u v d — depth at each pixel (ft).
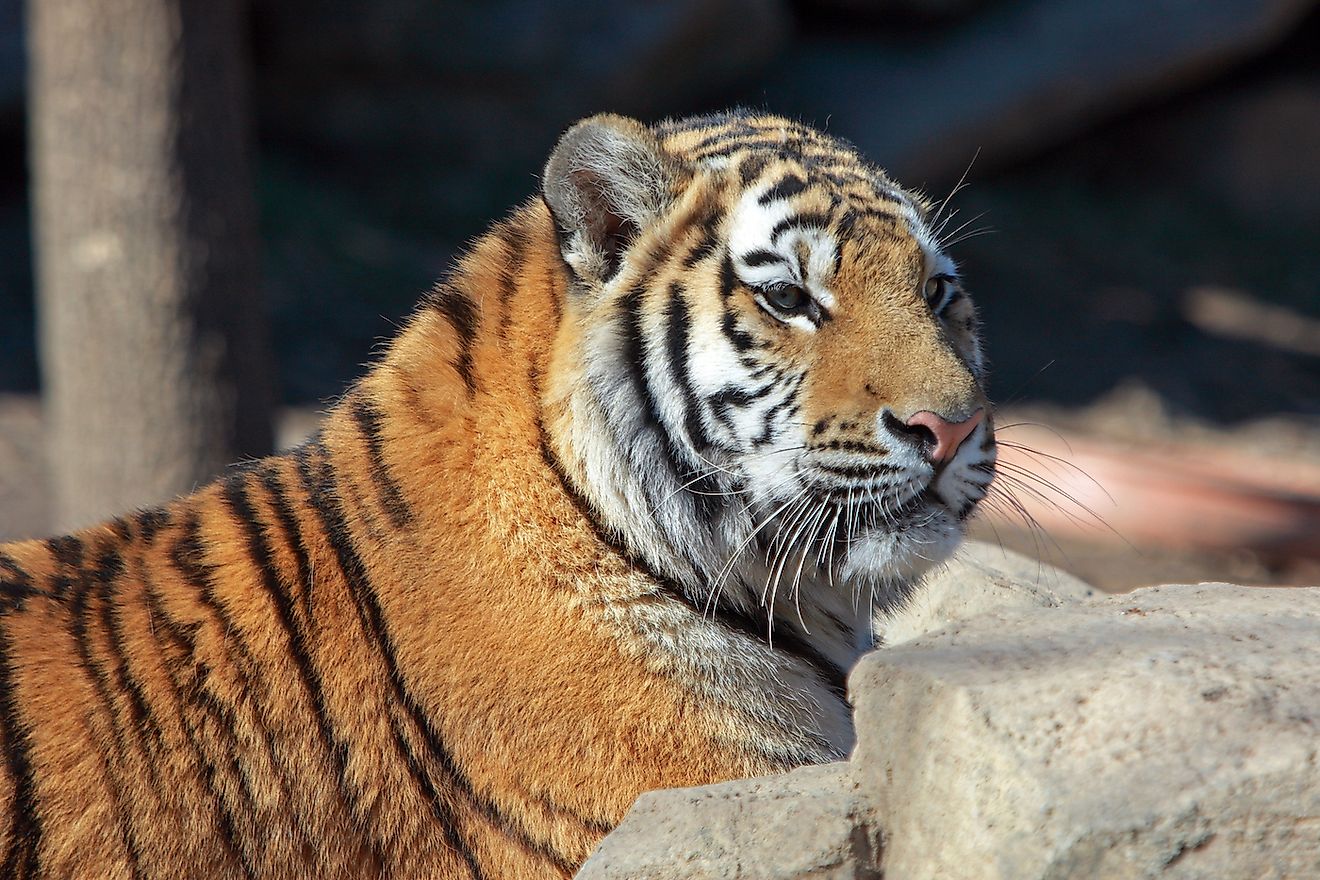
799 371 19.16
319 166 85.81
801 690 19.75
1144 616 13.79
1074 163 108.37
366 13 82.38
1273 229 106.52
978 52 98.63
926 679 12.56
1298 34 109.50
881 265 19.35
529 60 84.58
